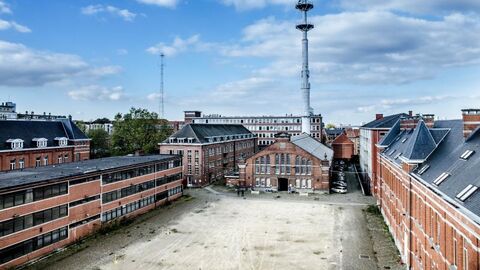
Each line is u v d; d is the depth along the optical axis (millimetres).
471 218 20719
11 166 69000
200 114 170625
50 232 42031
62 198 43750
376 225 52875
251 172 82812
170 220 56625
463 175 26984
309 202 69438
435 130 40188
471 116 32812
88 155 88125
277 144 81312
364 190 80125
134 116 104062
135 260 40281
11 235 37406
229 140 107375
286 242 46062
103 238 47781
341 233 49438
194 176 88500
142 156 72875
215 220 56500
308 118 126938
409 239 36094
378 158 62656
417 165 36594
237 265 38969
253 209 63812
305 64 124938
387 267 37969
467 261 22250
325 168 78500
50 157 77375
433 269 28812
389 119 74250
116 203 53531
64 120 85625
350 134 164375
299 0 121125
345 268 37906
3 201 36688
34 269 37656
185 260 40344
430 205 29703
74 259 40469
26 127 75312
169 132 113562
